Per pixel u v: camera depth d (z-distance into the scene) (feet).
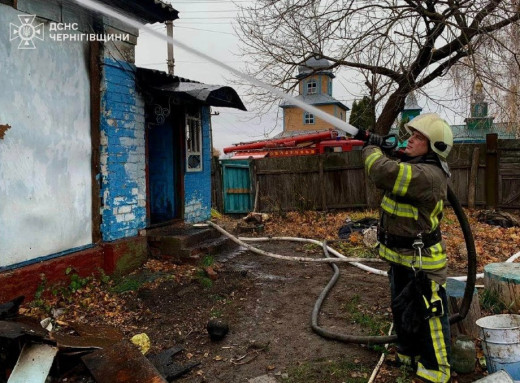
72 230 16.65
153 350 12.14
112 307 15.12
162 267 19.76
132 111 19.65
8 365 9.61
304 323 13.97
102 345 10.69
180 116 25.13
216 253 22.65
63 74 16.20
